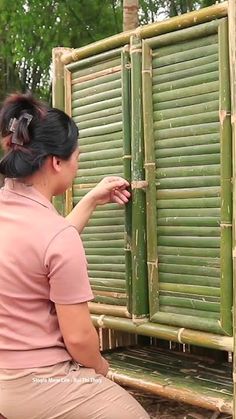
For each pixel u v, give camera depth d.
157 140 2.53
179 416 2.92
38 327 1.87
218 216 2.31
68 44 7.39
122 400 1.91
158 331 2.53
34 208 1.89
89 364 1.91
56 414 1.85
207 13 2.30
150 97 2.54
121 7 7.70
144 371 2.72
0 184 2.06
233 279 2.22
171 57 2.46
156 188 2.54
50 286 1.83
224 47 2.24
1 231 1.91
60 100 3.00
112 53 2.70
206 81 2.34
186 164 2.42
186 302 2.45
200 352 3.07
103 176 2.79
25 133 1.87
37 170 1.90
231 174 2.25
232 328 2.28
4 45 8.40
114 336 3.19
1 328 1.88
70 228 1.87
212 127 2.32
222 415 2.89
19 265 1.85
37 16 7.37
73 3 7.35
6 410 1.88
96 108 2.81
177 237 2.47
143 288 2.59
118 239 2.71
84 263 1.85
